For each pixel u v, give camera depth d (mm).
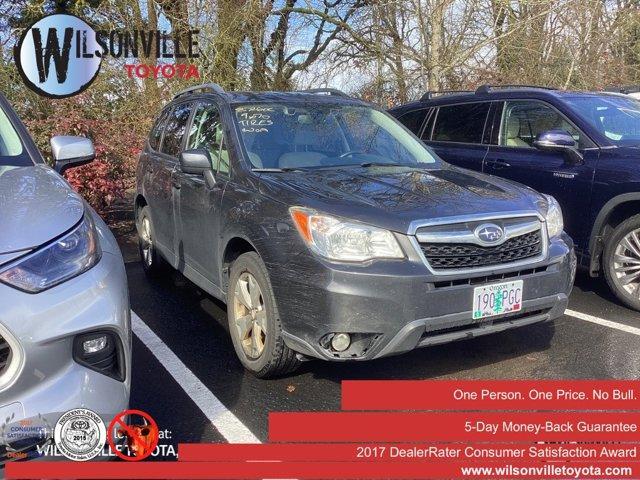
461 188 3879
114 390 2453
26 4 10805
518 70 12609
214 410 3514
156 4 11172
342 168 4324
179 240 5047
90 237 2641
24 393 2248
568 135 5449
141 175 6051
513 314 3523
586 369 3994
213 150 4664
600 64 13484
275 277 3473
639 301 5066
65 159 3717
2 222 2459
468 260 3381
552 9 11945
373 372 3979
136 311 5230
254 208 3746
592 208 5293
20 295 2273
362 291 3174
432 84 12195
